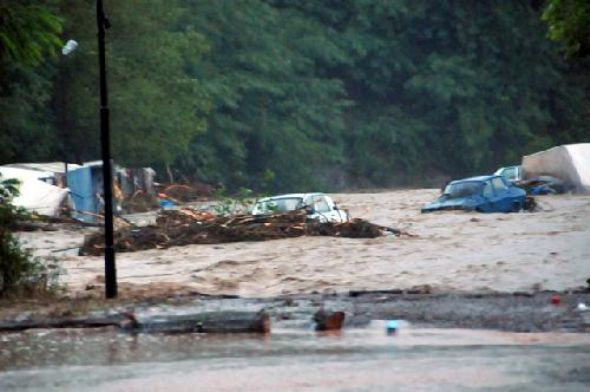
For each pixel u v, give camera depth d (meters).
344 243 74.12
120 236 76.38
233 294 49.69
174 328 39.25
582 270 55.41
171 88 178.38
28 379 29.72
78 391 27.62
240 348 35.12
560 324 38.50
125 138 167.25
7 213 50.22
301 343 36.03
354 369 30.11
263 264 63.66
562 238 72.44
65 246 82.56
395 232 79.56
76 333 39.16
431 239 75.50
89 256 73.19
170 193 162.00
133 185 135.00
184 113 177.75
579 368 29.12
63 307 44.34
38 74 157.62
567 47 73.94
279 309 43.59
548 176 136.38
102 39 48.44
